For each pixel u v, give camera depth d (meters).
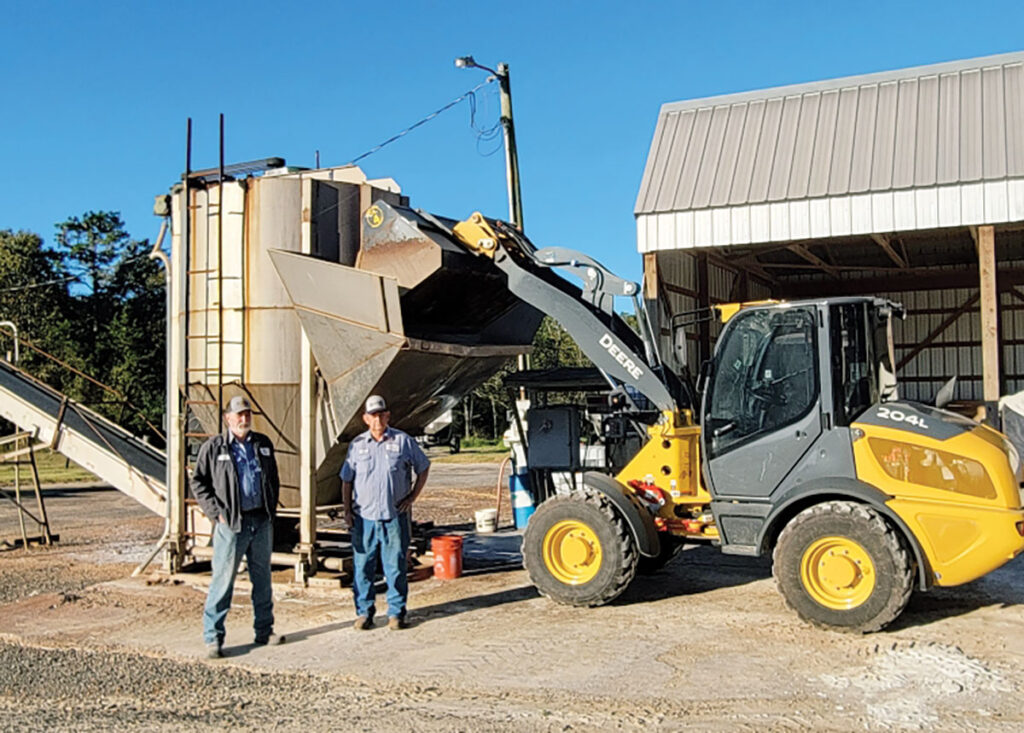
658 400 8.41
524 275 8.76
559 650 6.73
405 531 7.52
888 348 8.19
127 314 47.22
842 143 13.53
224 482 6.72
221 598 6.73
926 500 7.03
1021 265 21.06
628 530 7.99
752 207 13.33
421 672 6.25
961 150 12.56
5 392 11.48
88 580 9.83
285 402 9.17
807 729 5.12
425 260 8.46
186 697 5.80
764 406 7.75
